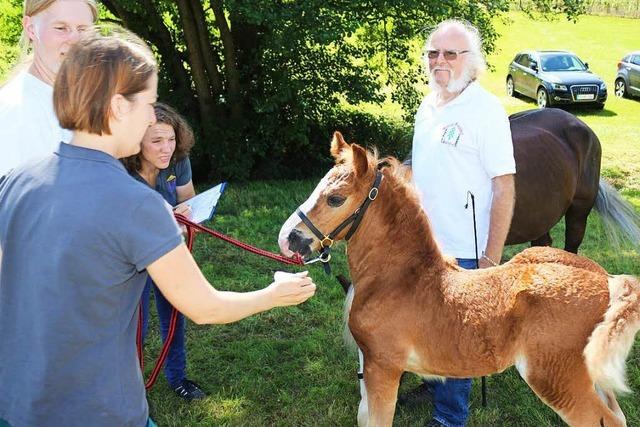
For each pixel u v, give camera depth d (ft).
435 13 27.99
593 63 74.23
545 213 15.20
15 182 5.36
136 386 5.50
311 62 29.91
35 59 7.84
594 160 16.40
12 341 5.32
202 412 12.10
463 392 10.73
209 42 29.60
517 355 8.38
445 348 8.64
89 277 4.99
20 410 5.25
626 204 17.03
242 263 19.58
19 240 5.20
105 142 5.29
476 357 8.48
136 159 10.62
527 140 15.11
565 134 15.88
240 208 25.73
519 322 8.23
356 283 9.36
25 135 7.54
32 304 5.10
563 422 11.65
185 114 30.32
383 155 32.71
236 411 12.14
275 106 28.71
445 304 8.63
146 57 5.38
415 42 35.17
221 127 30.01
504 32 90.89
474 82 10.42
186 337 15.01
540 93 55.72
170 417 11.89
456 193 10.40
